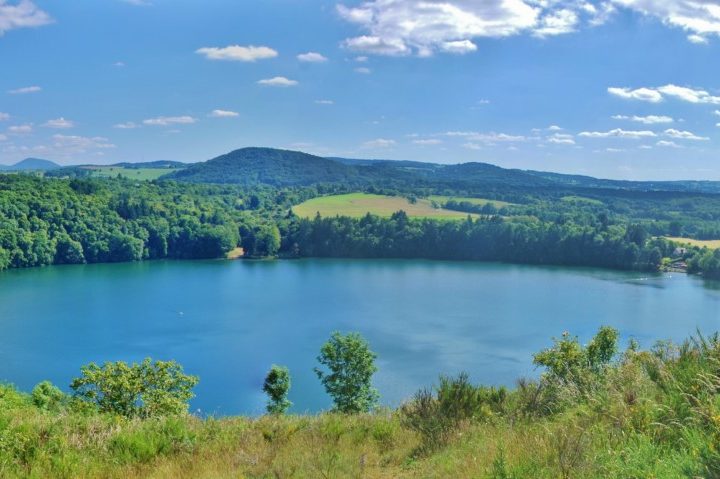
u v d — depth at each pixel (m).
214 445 10.51
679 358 8.88
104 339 71.81
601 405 8.23
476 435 9.12
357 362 40.16
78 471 9.05
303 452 9.70
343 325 80.62
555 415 9.41
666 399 7.44
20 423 10.78
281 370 41.06
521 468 6.41
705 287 112.06
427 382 55.28
